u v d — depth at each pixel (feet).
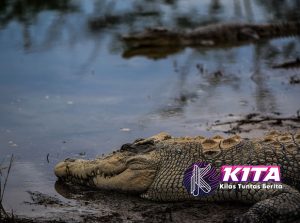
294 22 184.65
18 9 203.62
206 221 68.64
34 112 110.42
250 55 154.30
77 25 182.70
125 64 144.77
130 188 76.54
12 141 96.17
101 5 211.20
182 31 172.55
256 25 180.24
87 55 151.33
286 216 66.85
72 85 127.03
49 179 82.58
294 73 133.18
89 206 74.02
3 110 111.34
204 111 109.60
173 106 113.29
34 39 165.17
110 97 119.44
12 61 144.56
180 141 78.33
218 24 176.96
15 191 78.74
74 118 107.14
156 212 71.72
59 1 216.74
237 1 219.82
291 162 72.49
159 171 76.07
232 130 98.07
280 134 78.79
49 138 97.35
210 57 153.17
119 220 69.62
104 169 78.07
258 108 109.91
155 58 152.25
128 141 95.55
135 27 182.09
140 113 109.70
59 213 71.92
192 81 129.90
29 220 69.82
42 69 138.31
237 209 71.51
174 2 219.61
